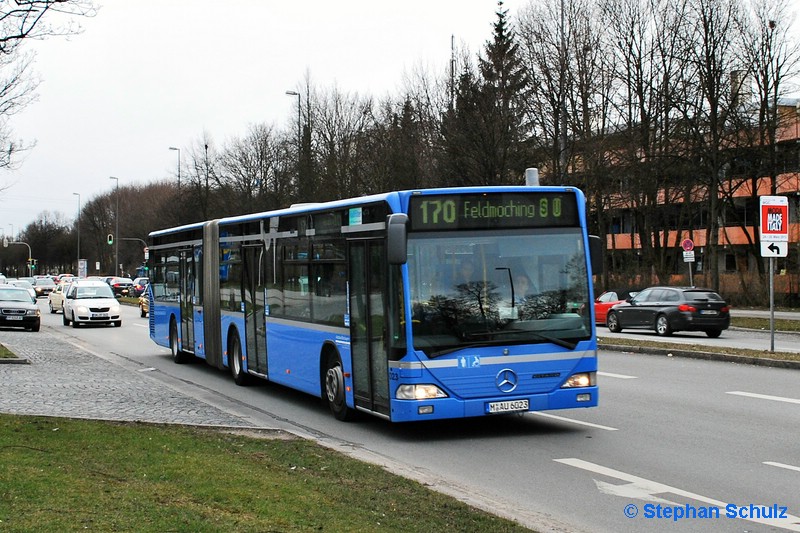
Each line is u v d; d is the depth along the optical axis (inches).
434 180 1624.0
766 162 1688.0
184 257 768.9
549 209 409.4
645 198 1760.6
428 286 387.9
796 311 1566.2
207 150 2785.4
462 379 386.9
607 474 325.7
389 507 260.8
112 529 215.5
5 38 436.8
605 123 1638.8
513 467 342.0
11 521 217.3
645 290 1163.3
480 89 1467.8
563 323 404.2
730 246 1895.9
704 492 295.9
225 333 652.7
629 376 637.3
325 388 478.6
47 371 687.7
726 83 1592.0
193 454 336.2
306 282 495.5
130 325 1464.1
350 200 437.7
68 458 314.2
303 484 289.3
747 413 458.3
